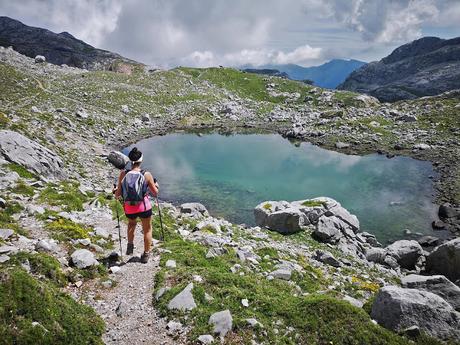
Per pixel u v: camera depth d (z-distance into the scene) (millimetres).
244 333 8000
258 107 113625
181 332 7945
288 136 78938
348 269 18109
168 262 11086
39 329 6531
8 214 13156
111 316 8453
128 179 10484
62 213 14469
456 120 73375
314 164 55000
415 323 8977
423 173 48344
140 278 10219
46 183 20438
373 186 43750
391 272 20188
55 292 7977
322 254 19219
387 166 52750
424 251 24938
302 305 9164
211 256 12906
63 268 9820
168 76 131500
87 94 88625
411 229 31219
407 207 36500
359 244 24109
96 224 15273
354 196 40219
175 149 64625
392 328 8992
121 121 77562
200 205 28844
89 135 59344
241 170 51094
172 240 14078
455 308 11008
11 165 21016
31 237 11469
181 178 46469
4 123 37531
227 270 12227
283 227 24625
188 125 88500
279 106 118562
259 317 8641
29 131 39938
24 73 91375
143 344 7602
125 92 99625
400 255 22938
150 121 84812
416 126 74188
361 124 78250
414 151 59875
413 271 21750
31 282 7250
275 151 64938
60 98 76750
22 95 70562
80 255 10383
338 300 9211
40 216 13422
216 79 141750
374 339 8234
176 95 109188
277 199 38875
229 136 80375
